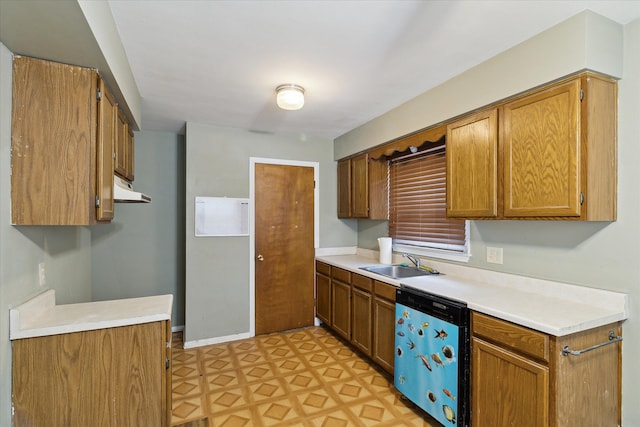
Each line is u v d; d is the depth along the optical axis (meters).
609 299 1.73
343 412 2.23
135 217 3.74
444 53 1.97
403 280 2.52
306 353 3.20
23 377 1.46
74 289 2.46
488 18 1.62
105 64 1.53
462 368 1.89
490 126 2.05
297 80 2.34
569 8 1.55
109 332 1.57
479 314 1.83
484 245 2.45
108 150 1.76
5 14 1.14
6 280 1.40
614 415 1.68
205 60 2.04
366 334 2.94
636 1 1.49
